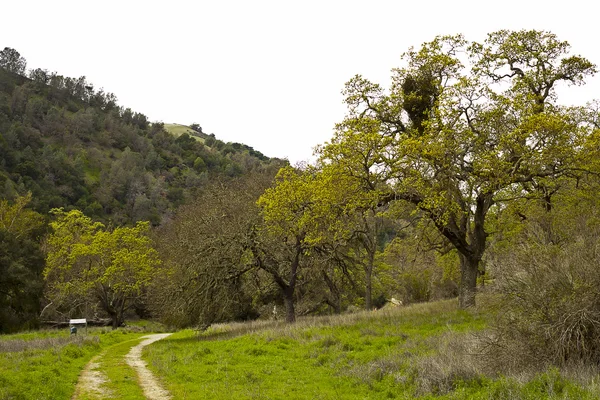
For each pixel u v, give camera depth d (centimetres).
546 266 1080
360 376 1191
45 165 10594
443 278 3647
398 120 2369
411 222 2386
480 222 2205
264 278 3269
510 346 1034
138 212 10638
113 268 4450
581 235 1333
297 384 1194
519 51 2319
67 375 1368
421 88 2311
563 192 2153
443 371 1030
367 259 3694
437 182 1884
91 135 14212
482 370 1034
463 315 1953
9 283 4038
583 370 902
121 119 16938
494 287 1149
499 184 1897
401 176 2002
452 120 1964
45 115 13788
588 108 2622
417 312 2308
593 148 1897
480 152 1973
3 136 10719
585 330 950
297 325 2305
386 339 1659
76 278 4803
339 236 2267
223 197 4219
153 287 4909
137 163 13288
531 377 920
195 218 4316
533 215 2066
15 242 4325
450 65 2247
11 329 4044
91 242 4916
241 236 2684
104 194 11038
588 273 1015
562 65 2331
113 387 1238
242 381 1252
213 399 1041
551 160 1881
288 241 2884
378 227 3247
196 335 2916
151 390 1187
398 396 986
